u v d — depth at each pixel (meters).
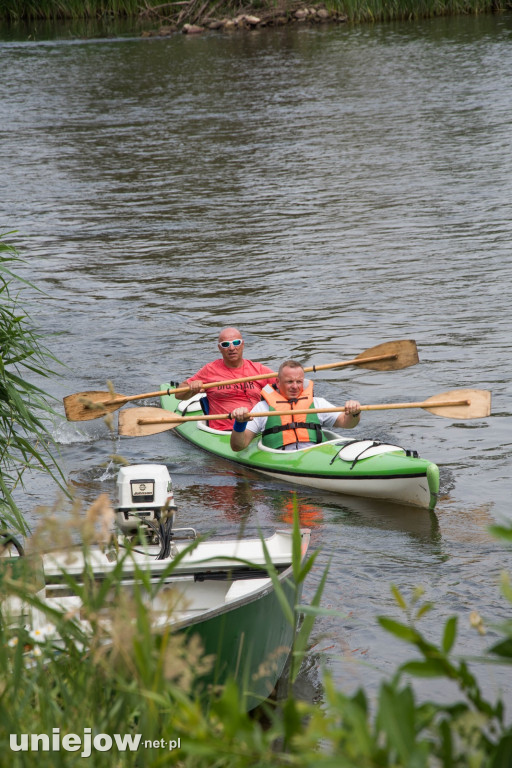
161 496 16.75
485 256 43.84
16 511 16.83
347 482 23.83
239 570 16.11
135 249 48.34
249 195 58.12
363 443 24.98
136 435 25.05
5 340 17.50
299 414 26.39
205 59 111.50
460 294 38.81
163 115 84.06
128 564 15.39
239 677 13.95
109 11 144.25
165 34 132.75
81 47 124.94
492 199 53.66
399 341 26.70
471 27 119.81
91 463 25.91
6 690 8.69
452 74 93.19
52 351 34.47
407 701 6.47
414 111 79.00
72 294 41.50
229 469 26.19
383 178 60.00
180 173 64.56
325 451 25.19
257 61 108.25
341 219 51.78
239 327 36.62
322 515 22.61
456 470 24.27
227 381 27.47
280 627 15.18
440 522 21.48
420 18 130.50
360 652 15.95
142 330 36.75
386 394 29.72
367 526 21.62
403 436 26.83
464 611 17.14
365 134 72.50
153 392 28.75
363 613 17.25
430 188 56.88
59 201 58.59
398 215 51.81
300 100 86.81
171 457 27.05
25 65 113.19
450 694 14.49
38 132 79.69
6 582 9.55
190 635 12.91
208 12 136.12
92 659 9.07
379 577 18.70
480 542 20.20
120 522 16.88
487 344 33.12
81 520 9.14
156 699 7.76
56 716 8.84
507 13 128.62
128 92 95.38
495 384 29.69
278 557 16.36
